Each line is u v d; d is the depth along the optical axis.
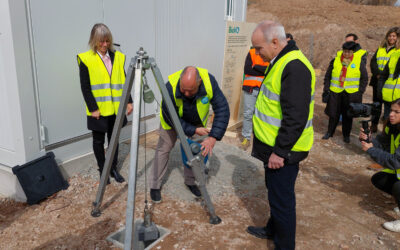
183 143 2.85
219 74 7.23
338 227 3.28
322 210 3.60
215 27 6.71
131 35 4.68
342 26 18.88
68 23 3.78
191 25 5.93
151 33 5.04
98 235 3.02
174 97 3.04
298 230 3.19
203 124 3.31
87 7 3.96
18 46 3.29
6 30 3.24
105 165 3.01
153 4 4.97
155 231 2.88
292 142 2.23
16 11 3.22
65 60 3.82
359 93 5.55
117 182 3.94
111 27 4.34
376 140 3.46
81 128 4.17
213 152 4.89
